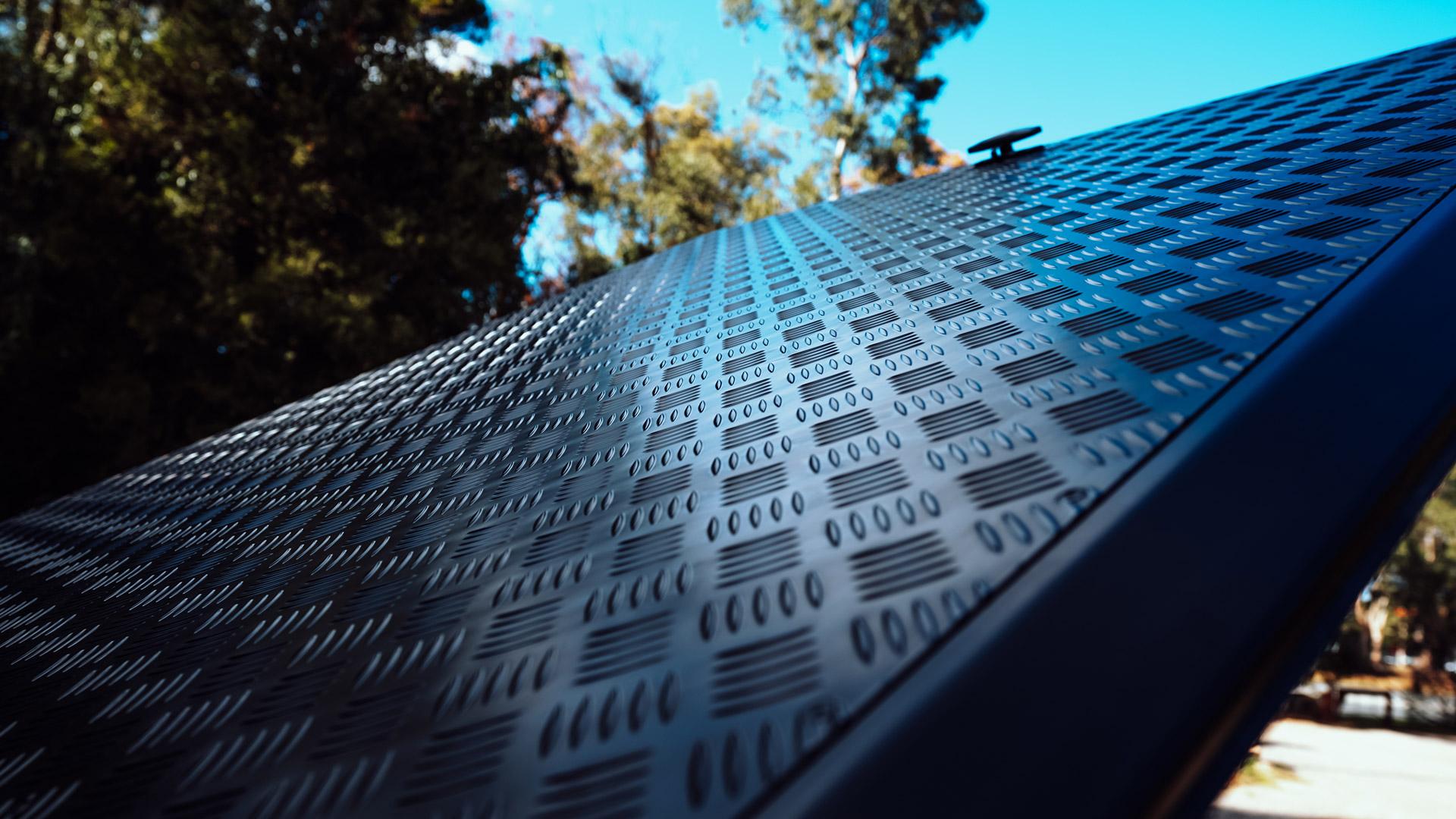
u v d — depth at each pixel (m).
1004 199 2.05
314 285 10.34
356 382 2.54
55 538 1.68
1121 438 0.63
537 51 23.16
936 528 0.59
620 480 0.91
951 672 0.42
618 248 21.22
